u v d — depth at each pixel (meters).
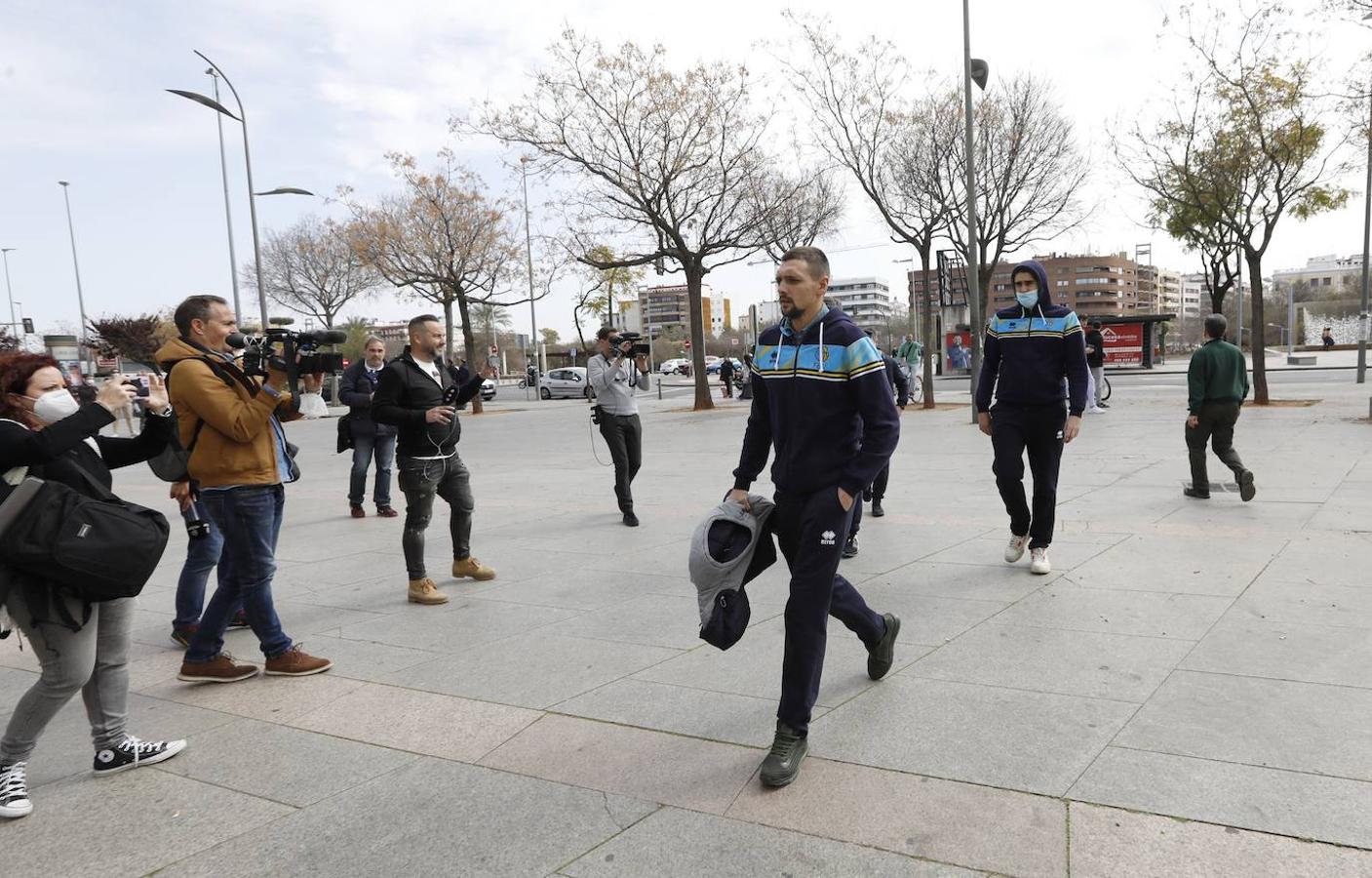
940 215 19.33
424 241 26.97
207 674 3.85
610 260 23.12
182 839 2.56
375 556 6.58
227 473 3.73
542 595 5.15
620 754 2.98
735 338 99.12
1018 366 4.96
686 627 4.37
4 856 2.50
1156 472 8.55
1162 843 2.28
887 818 2.48
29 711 2.77
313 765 3.02
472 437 18.64
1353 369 29.91
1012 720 3.07
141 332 26.28
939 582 4.92
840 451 2.93
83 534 2.69
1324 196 14.34
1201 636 3.79
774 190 22.25
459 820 2.60
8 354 2.81
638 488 9.73
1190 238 16.06
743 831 2.46
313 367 3.74
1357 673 3.29
